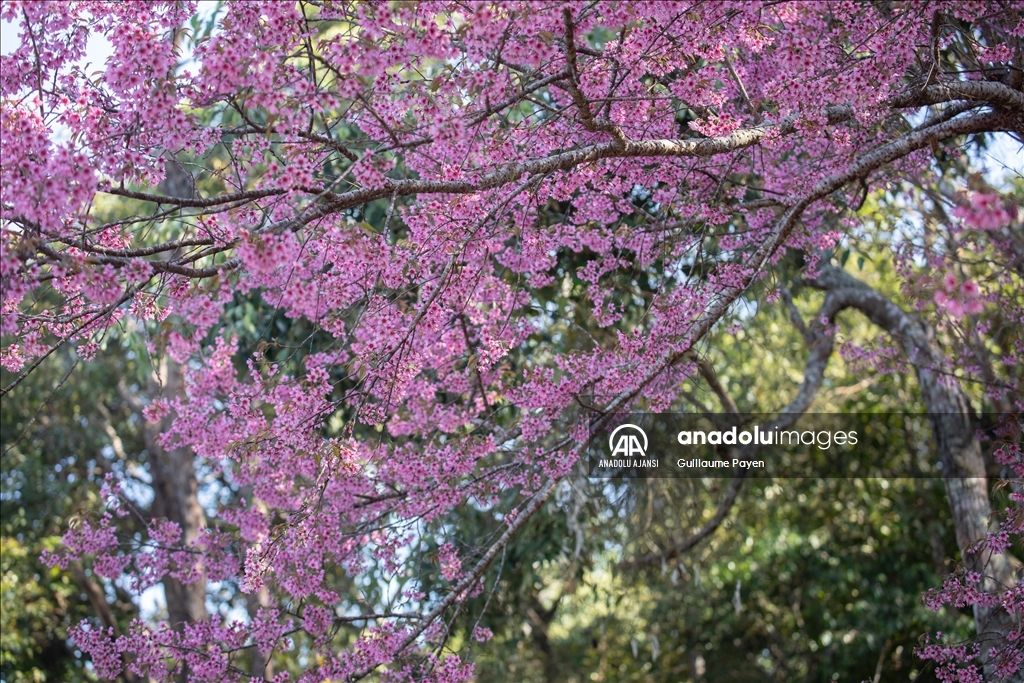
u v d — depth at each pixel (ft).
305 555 15.78
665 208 18.33
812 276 18.74
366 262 12.06
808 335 26.63
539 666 41.47
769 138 14.78
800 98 13.50
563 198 15.07
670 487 27.43
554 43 12.77
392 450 15.66
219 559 17.46
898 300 30.37
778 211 17.75
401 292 13.88
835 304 26.18
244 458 15.87
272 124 10.30
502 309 16.21
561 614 40.09
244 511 17.44
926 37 14.82
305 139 10.96
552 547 25.91
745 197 19.89
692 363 15.99
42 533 39.24
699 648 43.01
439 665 14.47
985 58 15.17
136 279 10.39
